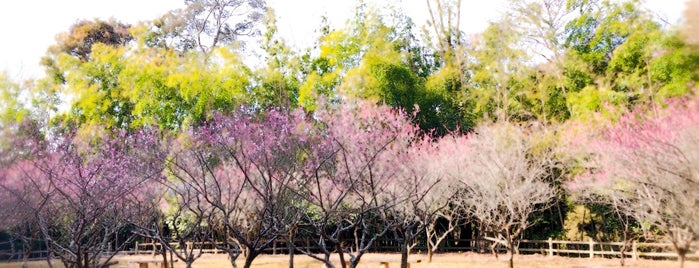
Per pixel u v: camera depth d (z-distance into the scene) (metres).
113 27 30.61
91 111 21.86
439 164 15.33
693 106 12.69
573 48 20.91
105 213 11.27
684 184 10.92
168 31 29.70
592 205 19.73
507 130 17.69
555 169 19.16
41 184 11.42
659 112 14.24
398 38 24.83
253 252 7.93
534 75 21.61
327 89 22.03
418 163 14.22
